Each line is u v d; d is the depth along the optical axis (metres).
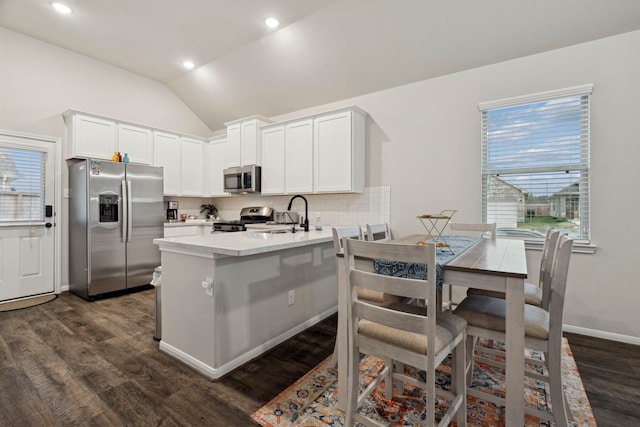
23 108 3.64
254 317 2.22
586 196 2.65
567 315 2.70
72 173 3.86
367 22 3.02
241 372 2.02
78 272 3.73
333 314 3.13
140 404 1.69
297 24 3.28
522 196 2.93
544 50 2.75
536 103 2.83
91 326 2.78
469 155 3.15
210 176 5.27
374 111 3.75
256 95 4.52
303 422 1.55
